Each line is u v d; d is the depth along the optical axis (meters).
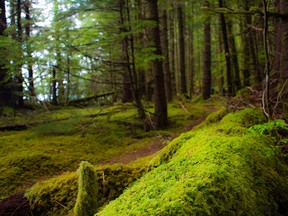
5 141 7.82
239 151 3.07
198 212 1.86
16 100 11.10
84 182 3.09
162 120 9.58
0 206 3.88
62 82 13.66
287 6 5.48
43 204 3.78
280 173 3.25
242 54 14.14
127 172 3.93
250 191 2.47
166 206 1.84
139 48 9.34
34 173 6.04
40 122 9.32
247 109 5.37
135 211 1.88
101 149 7.75
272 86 6.06
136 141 8.33
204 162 2.58
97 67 9.13
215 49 24.75
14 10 10.95
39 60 7.75
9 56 7.52
